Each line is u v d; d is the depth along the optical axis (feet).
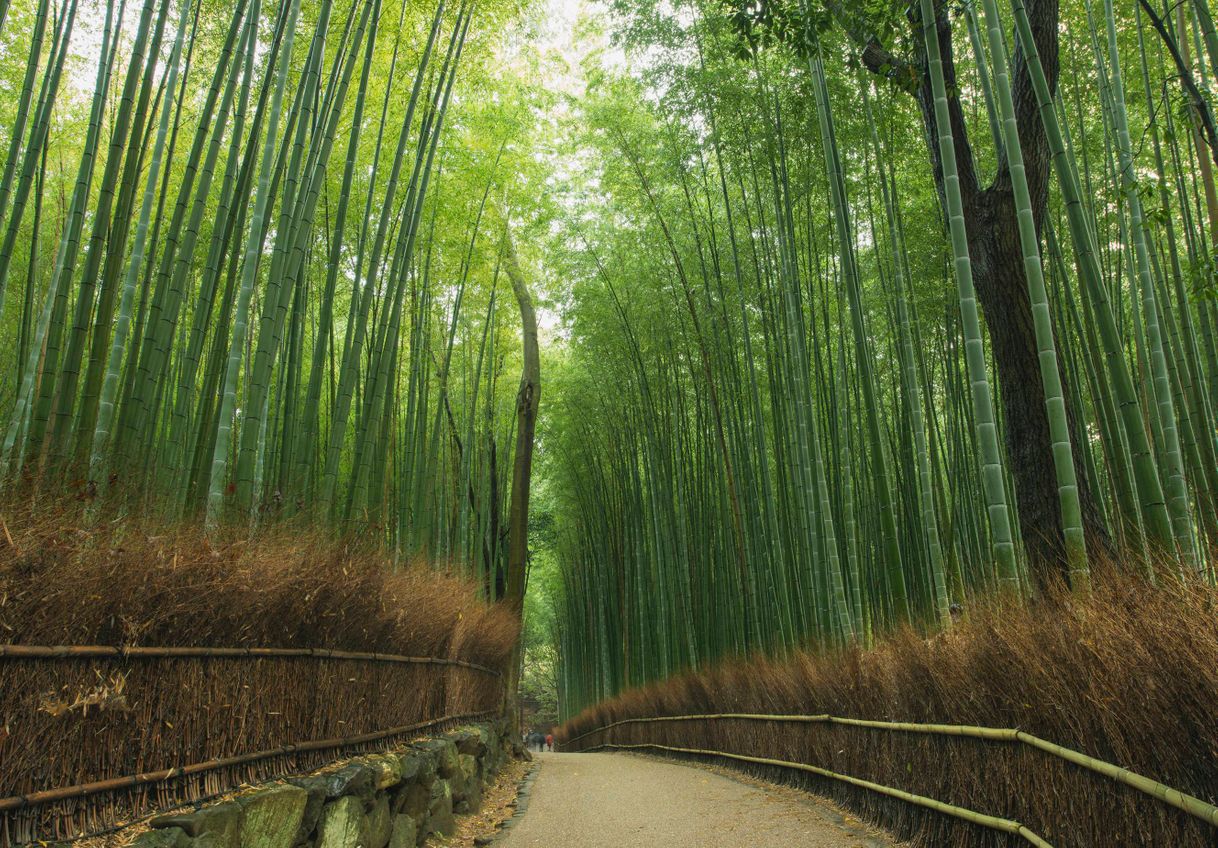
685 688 31.94
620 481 43.19
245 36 12.95
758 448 24.47
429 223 25.02
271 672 9.55
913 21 15.38
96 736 6.73
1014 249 16.28
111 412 12.46
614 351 35.88
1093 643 7.36
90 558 6.81
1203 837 5.81
